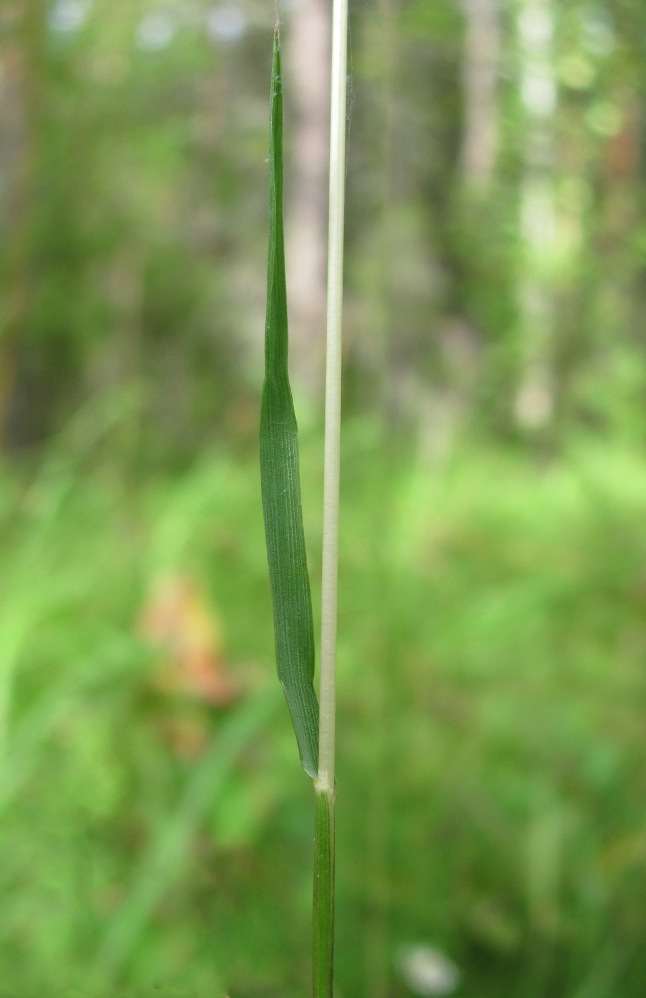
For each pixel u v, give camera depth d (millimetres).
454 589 911
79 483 1156
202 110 1042
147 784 596
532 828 569
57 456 1145
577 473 1072
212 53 975
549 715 679
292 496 220
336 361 214
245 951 470
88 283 1151
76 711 639
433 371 928
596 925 490
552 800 595
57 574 875
